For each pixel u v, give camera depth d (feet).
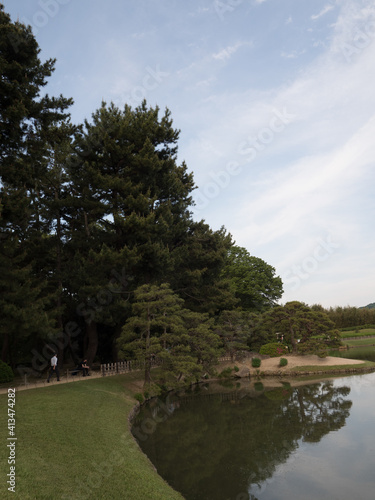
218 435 61.36
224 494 38.58
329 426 64.44
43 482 27.78
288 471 44.86
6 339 103.96
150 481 36.88
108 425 53.72
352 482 41.19
